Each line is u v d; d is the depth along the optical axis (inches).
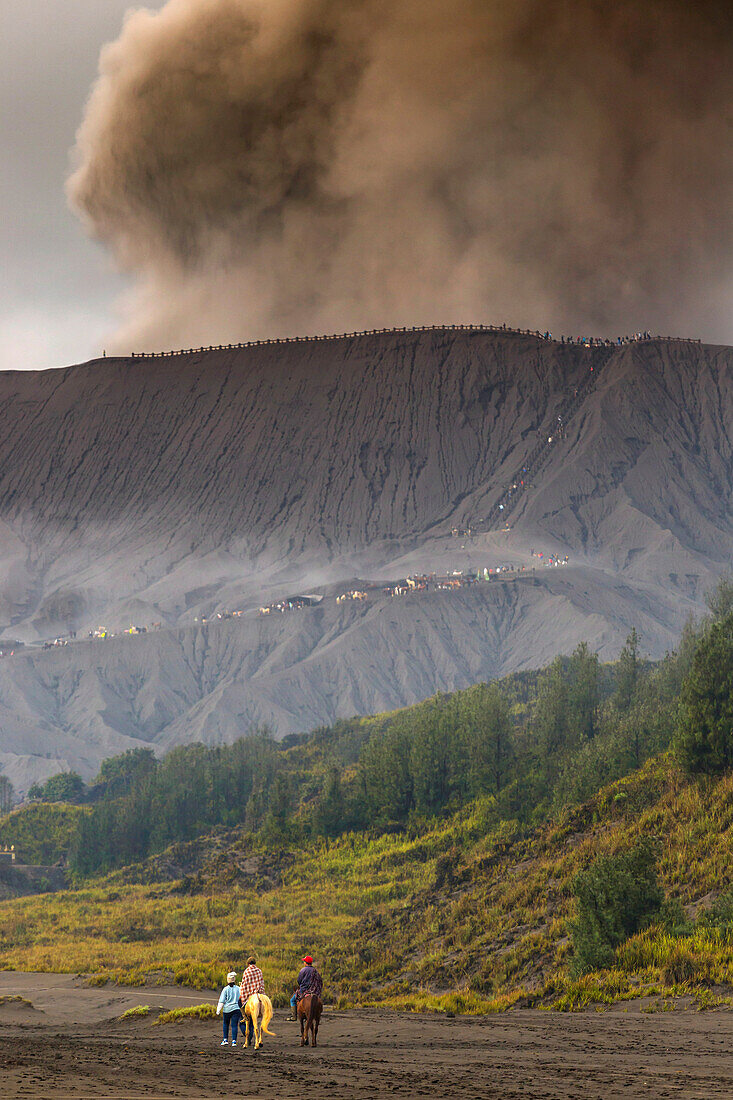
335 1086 3329.2
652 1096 3048.7
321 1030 6122.1
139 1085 3272.6
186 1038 5846.5
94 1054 4434.1
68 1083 3280.0
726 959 7150.6
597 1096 3056.1
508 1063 4097.0
